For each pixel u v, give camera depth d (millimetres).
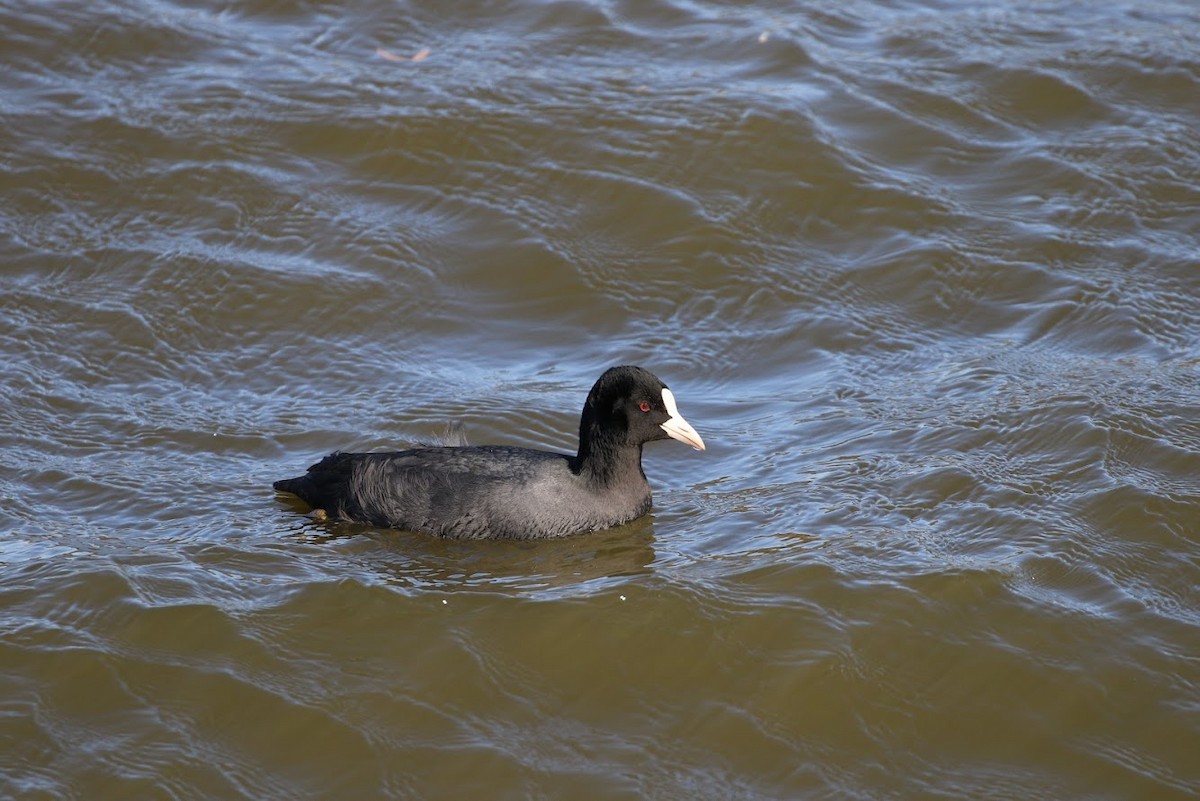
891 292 16844
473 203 18141
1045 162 18734
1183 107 19703
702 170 18609
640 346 16078
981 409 14305
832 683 10484
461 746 9914
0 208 17734
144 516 12688
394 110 19422
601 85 20078
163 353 15617
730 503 13031
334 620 11180
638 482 12781
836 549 12039
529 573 11891
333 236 17578
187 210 17891
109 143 18797
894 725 10141
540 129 19188
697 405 15000
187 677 10531
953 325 16281
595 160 18734
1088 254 17172
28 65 20172
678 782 9594
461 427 14281
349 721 10133
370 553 12203
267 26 21406
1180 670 10547
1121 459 13242
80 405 14594
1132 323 15836
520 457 12750
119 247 17219
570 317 16609
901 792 9531
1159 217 17797
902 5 22359
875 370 15445
